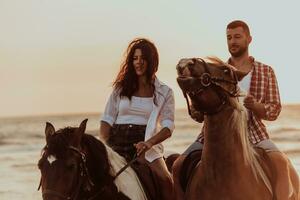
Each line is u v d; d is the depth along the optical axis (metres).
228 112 7.23
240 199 7.25
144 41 8.21
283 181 7.54
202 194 7.41
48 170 6.60
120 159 7.57
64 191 6.57
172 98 8.27
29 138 56.97
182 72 6.94
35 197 23.72
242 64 8.13
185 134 51.19
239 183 7.26
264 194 7.38
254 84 8.02
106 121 8.23
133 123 8.12
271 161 7.70
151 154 8.06
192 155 7.98
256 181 7.38
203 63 7.04
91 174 7.05
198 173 7.53
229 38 8.11
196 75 6.96
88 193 6.97
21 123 80.75
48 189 6.55
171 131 8.15
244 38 8.07
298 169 28.39
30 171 32.25
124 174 7.49
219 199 7.29
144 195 7.62
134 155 7.95
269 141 7.92
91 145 7.12
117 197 7.28
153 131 8.04
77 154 6.74
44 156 6.68
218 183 7.29
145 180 7.79
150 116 8.11
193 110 7.55
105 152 7.25
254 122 7.96
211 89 7.06
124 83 8.19
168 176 8.11
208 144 7.32
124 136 8.08
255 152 7.68
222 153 7.27
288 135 48.56
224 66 7.16
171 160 8.77
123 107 8.17
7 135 61.28
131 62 8.19
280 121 62.22
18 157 39.53
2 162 36.59
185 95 7.19
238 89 7.32
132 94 8.19
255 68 8.07
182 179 7.85
